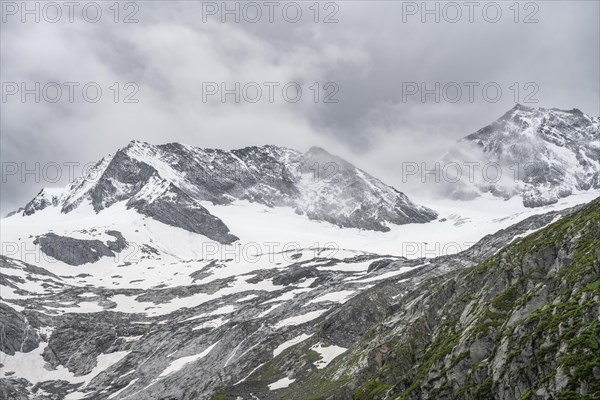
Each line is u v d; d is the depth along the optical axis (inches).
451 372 6560.0
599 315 5482.3
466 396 6205.7
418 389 6825.8
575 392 5103.3
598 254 6176.2
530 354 5748.0
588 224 6791.3
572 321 5615.2
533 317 6043.3
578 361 5251.0
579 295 5841.5
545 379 5374.0
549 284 6451.8
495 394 5925.2
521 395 5639.8
